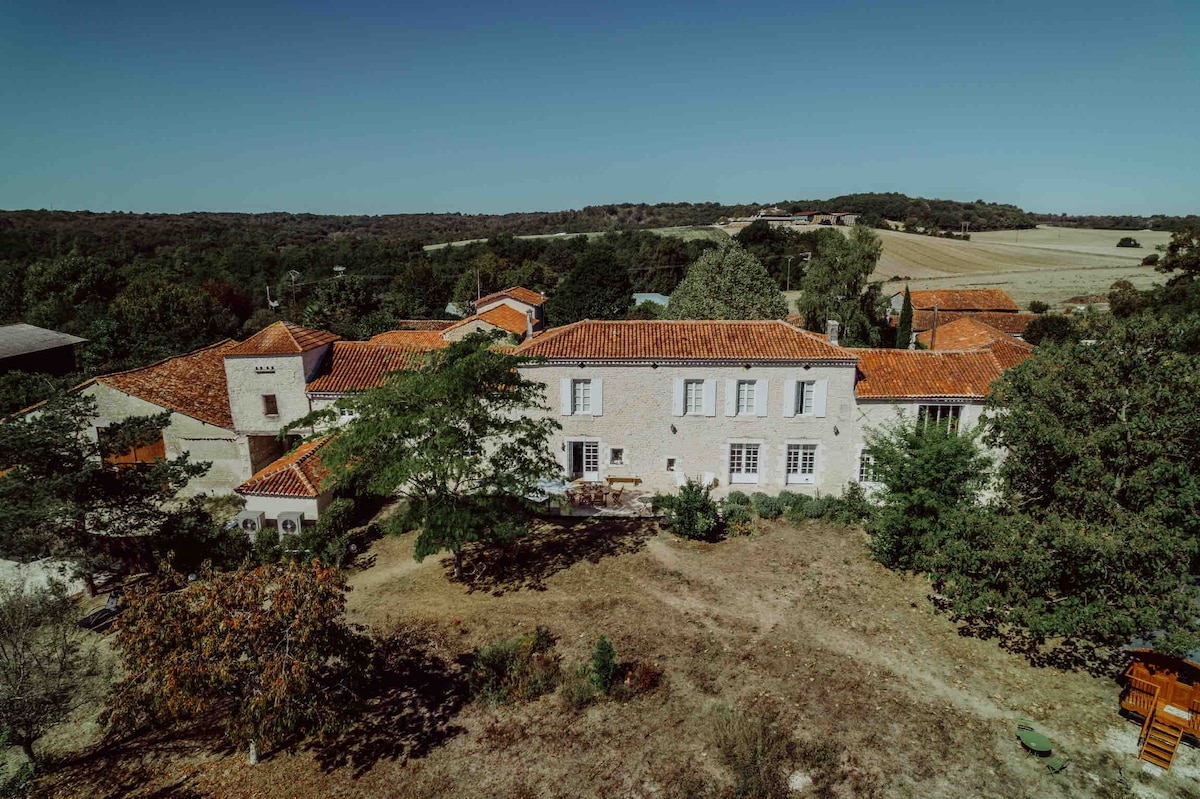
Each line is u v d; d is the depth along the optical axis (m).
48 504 19.94
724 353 29.05
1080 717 16.17
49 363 46.94
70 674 17.22
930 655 18.72
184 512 23.98
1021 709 16.50
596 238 147.88
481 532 23.41
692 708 16.59
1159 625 15.80
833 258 52.00
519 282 101.25
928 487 21.91
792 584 22.58
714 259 53.34
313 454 28.05
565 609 21.30
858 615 20.72
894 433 23.58
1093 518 16.62
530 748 15.45
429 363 21.95
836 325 31.39
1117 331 17.06
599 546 25.50
